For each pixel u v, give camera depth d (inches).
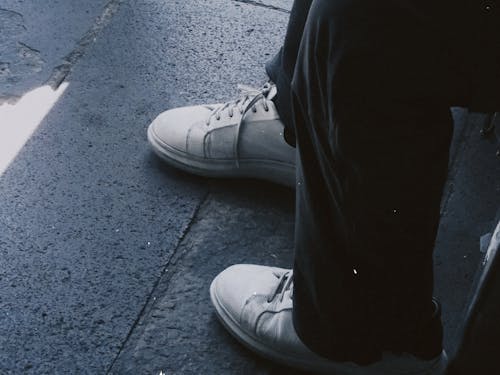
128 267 65.2
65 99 80.0
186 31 89.4
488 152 76.7
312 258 47.1
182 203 70.9
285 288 58.4
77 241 66.6
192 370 58.6
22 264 64.4
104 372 57.9
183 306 62.8
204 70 84.9
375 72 37.7
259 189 72.6
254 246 68.1
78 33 87.7
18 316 60.7
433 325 51.3
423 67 37.2
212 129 70.3
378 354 52.2
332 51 38.3
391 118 38.8
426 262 46.0
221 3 93.7
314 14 39.4
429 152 40.2
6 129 76.1
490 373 53.7
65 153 74.2
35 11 89.8
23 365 57.7
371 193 41.6
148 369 58.4
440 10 35.4
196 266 66.1
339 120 39.5
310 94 41.4
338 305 48.6
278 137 68.3
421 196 41.9
